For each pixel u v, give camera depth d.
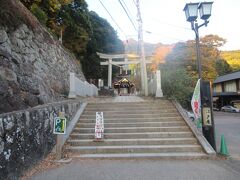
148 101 12.88
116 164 7.35
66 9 21.22
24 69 9.88
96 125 9.18
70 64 19.22
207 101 9.06
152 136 9.45
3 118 5.43
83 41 25.11
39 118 7.39
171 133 9.50
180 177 6.12
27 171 6.40
